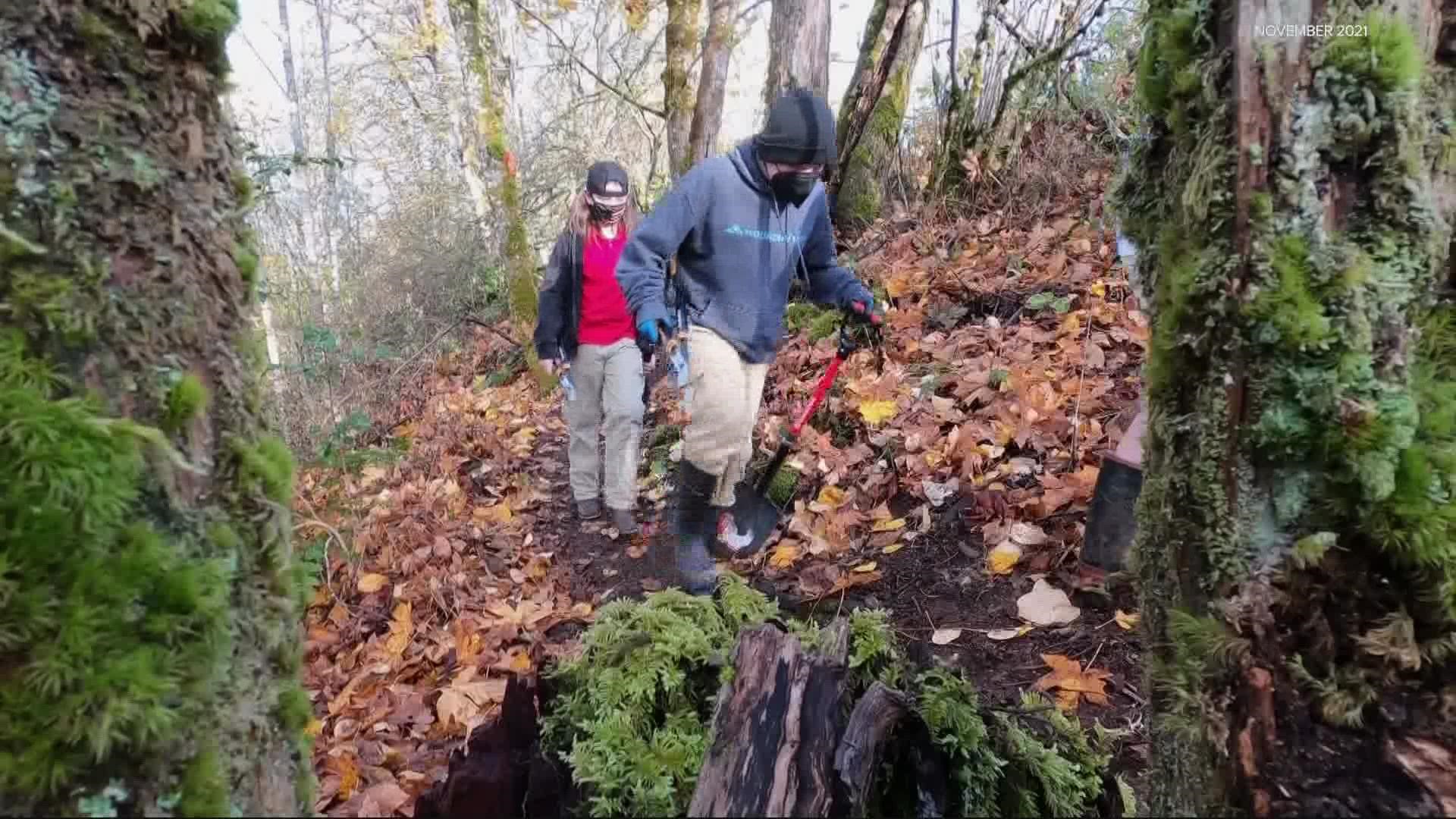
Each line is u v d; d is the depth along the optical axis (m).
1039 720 2.10
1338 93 1.13
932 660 2.22
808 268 3.32
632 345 4.13
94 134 1.04
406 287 10.02
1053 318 4.84
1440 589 1.16
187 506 1.11
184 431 1.11
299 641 1.29
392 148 13.26
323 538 4.58
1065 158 6.31
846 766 1.57
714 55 6.69
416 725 3.04
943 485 3.66
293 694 1.24
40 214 1.01
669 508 4.36
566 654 2.47
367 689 3.38
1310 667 1.21
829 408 4.49
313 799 1.32
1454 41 1.19
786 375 5.10
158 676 1.02
